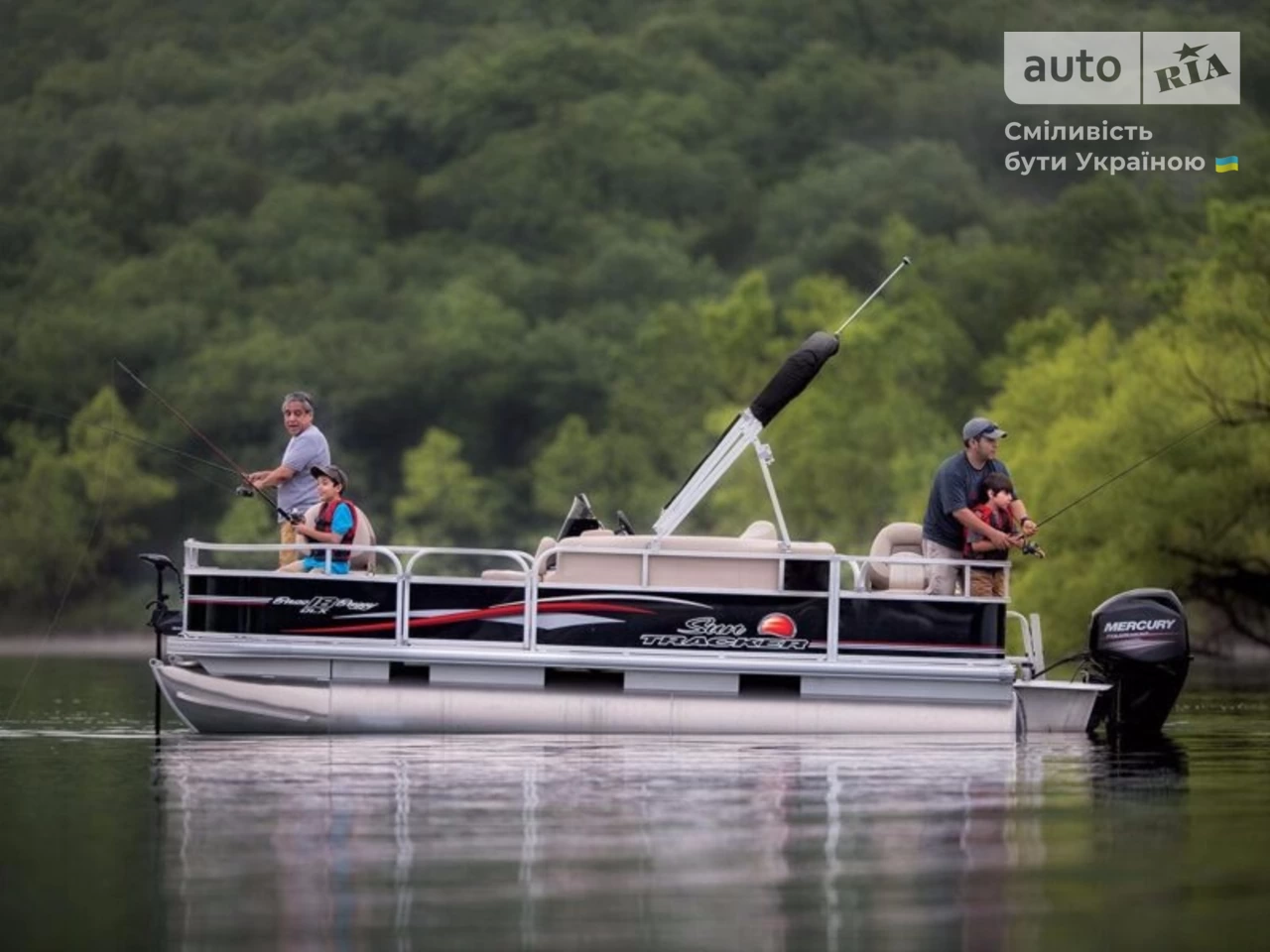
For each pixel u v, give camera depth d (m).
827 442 181.62
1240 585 95.69
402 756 32.16
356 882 20.47
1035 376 119.75
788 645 36.00
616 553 36.03
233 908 19.20
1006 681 36.47
